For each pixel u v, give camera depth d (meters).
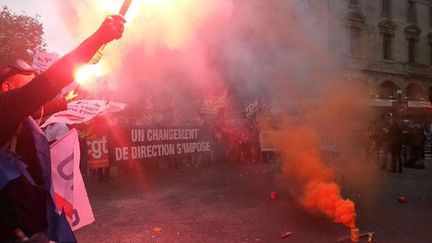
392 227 4.64
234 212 5.34
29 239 1.22
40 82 1.12
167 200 6.16
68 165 1.76
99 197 6.43
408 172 9.83
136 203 5.94
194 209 5.54
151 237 4.23
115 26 1.16
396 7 12.56
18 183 1.21
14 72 1.32
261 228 4.57
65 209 1.73
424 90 14.35
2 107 1.11
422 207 5.69
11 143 1.24
